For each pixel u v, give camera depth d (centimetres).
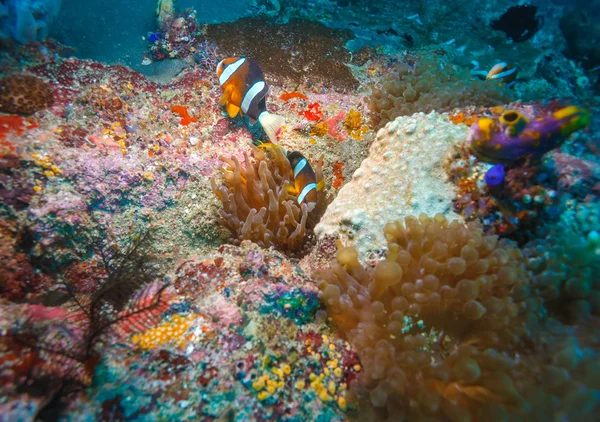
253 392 23
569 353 20
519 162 27
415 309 24
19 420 18
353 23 62
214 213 39
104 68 43
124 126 39
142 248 36
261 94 38
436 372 22
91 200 34
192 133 42
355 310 27
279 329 27
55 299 32
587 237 26
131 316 25
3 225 30
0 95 34
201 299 28
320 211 41
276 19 59
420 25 65
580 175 27
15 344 22
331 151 44
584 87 72
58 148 34
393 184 32
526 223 27
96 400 21
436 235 26
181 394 22
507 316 23
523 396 20
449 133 31
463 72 44
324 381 25
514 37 72
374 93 45
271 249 34
